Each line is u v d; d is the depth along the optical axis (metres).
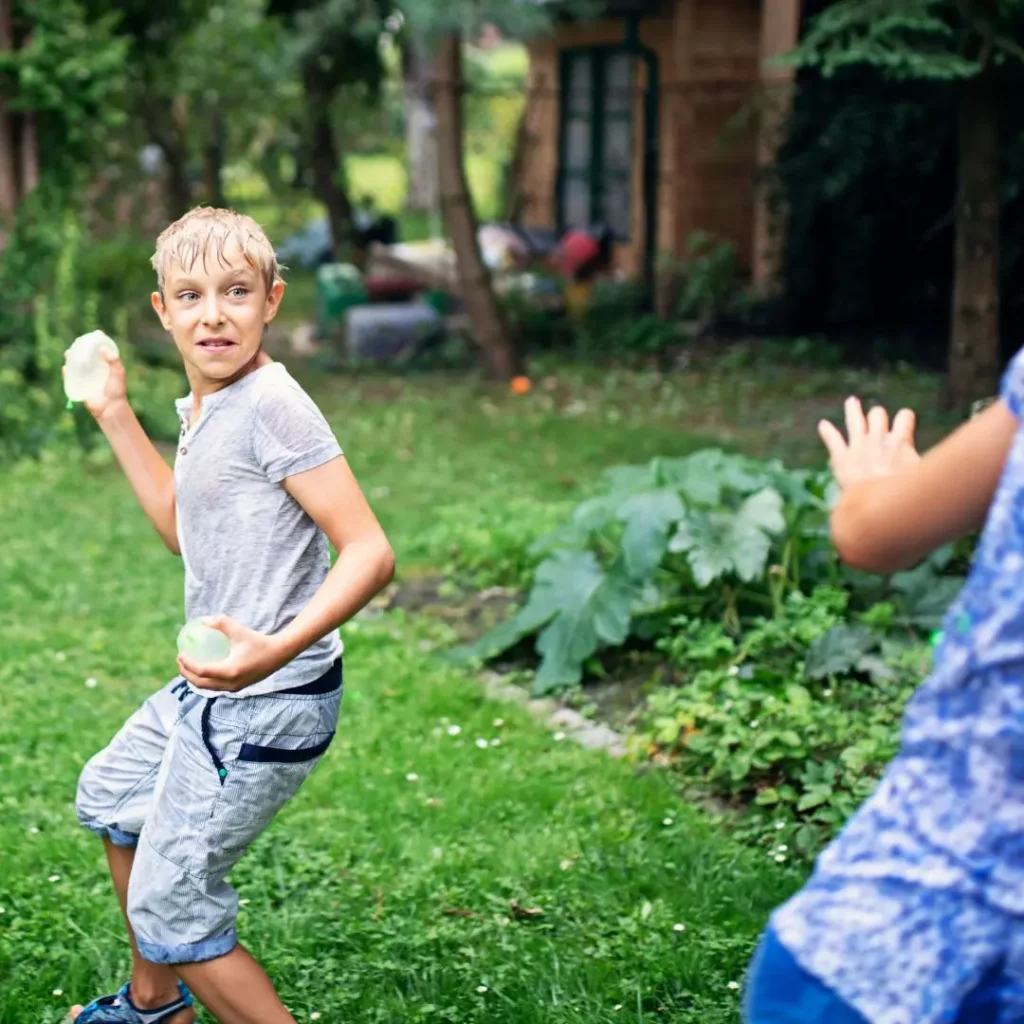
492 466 10.08
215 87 20.06
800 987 1.88
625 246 18.78
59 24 10.81
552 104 20.50
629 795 4.74
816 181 14.73
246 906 3.99
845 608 5.95
